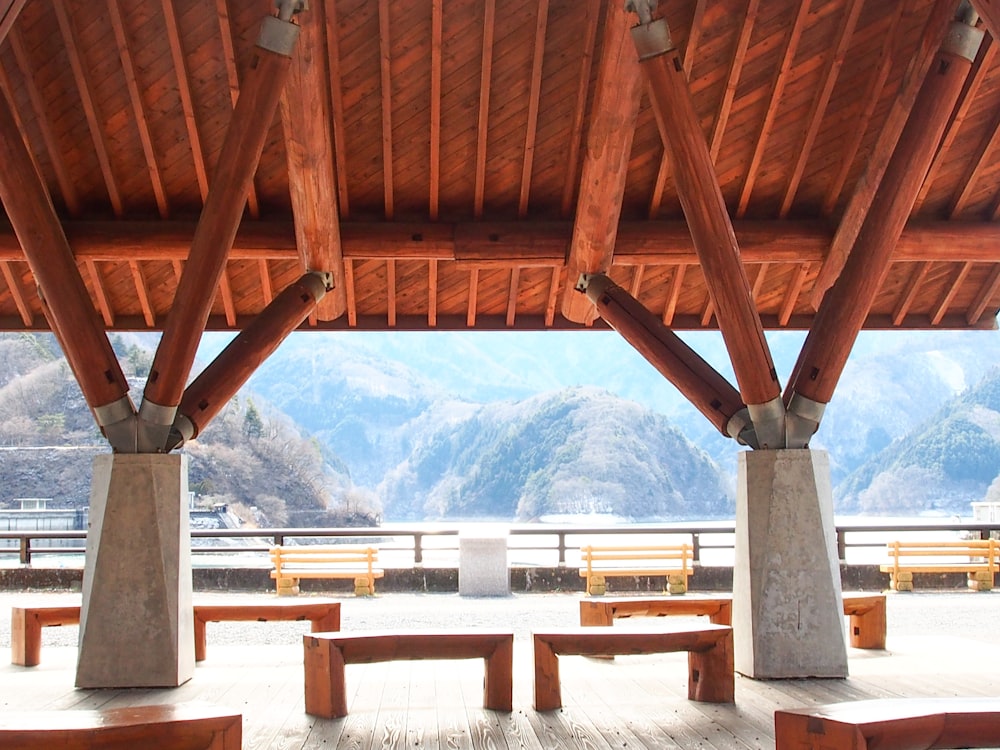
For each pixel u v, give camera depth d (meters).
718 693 5.77
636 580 13.09
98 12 7.30
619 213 8.23
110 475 6.38
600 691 6.11
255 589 13.28
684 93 6.11
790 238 8.97
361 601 12.37
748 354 6.41
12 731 3.35
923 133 6.27
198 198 8.73
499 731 5.08
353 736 5.00
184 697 5.94
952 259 9.17
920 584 14.02
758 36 7.80
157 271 9.48
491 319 10.27
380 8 7.26
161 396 6.41
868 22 7.81
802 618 6.43
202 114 8.07
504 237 8.80
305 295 7.89
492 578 13.02
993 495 50.34
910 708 3.49
